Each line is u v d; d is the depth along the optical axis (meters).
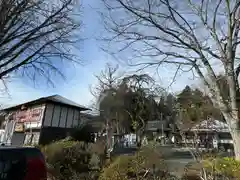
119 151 14.68
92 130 21.12
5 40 8.80
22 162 3.53
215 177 5.81
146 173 6.32
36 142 22.34
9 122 29.39
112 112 19.80
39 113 24.58
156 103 21.16
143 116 20.67
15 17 8.97
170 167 7.45
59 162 8.77
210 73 8.72
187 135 6.79
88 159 9.77
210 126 7.16
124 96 20.75
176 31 9.05
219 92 8.46
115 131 19.27
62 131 24.61
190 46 8.96
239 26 8.66
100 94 22.94
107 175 6.70
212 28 8.95
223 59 8.47
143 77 21.00
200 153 6.41
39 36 9.77
